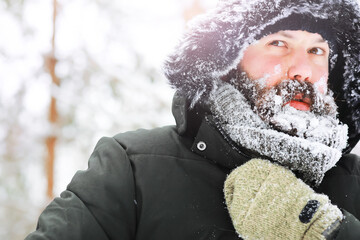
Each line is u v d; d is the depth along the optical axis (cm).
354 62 151
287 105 135
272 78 138
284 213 121
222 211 129
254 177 128
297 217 120
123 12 608
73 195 127
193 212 128
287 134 133
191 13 526
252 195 125
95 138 571
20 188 577
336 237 117
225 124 138
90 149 579
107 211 125
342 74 153
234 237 125
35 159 586
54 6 598
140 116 555
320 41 145
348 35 149
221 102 139
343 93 154
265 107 136
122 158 135
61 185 587
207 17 143
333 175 146
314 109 136
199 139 139
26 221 527
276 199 122
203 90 142
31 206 542
